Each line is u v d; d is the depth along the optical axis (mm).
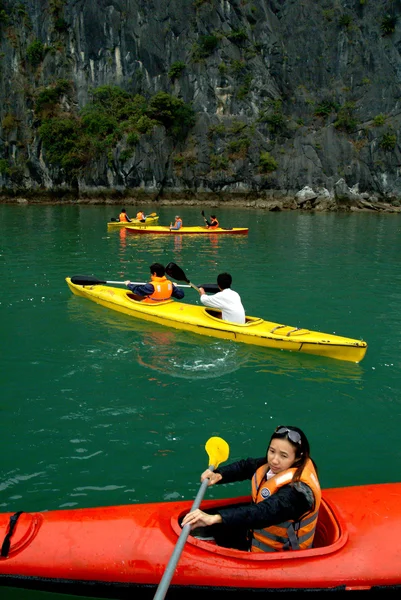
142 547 2803
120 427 4922
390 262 14477
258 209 39250
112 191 41875
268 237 20406
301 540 2709
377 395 5719
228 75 42000
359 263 14297
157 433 4820
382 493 3205
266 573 2633
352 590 2641
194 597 2701
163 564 2734
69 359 6641
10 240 18109
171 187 42125
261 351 6996
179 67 42438
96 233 20609
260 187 40906
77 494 3887
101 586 2777
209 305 7684
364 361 6730
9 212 32219
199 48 42438
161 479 4094
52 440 4664
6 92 43281
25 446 4555
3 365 6426
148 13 42781
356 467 4336
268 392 5754
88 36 43344
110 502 3799
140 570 2736
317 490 2605
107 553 2801
